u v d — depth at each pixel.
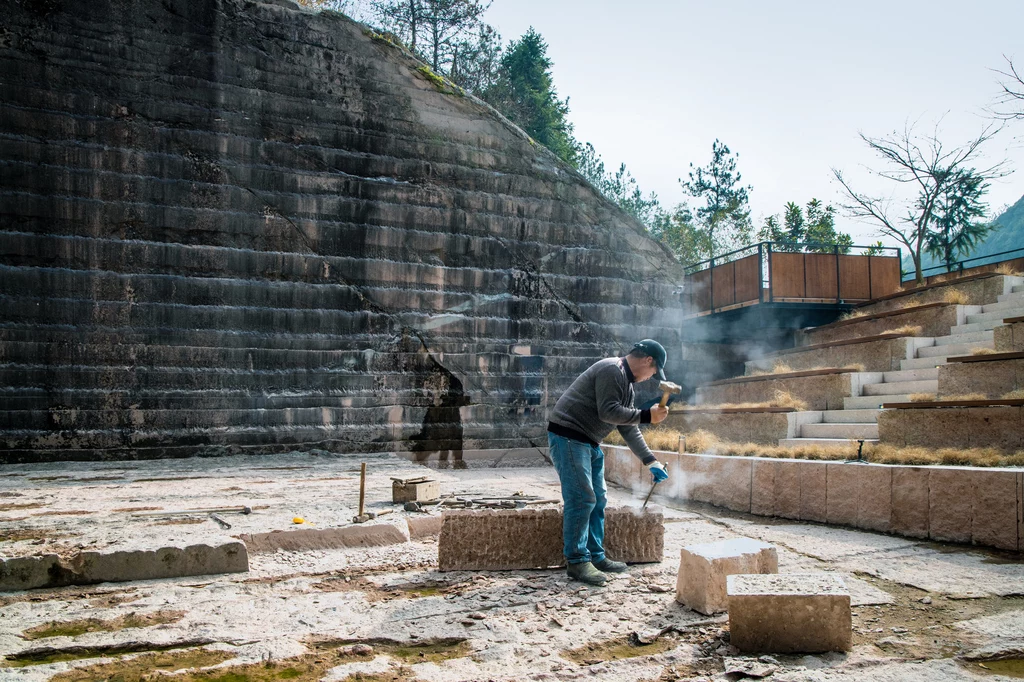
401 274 13.05
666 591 4.70
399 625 4.08
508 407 13.35
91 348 11.45
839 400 11.35
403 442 12.80
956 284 13.52
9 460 10.95
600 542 5.17
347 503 7.27
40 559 4.76
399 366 12.91
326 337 12.59
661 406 4.77
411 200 13.21
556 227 13.93
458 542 5.20
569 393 5.03
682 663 3.56
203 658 3.63
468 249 13.44
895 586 4.78
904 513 6.34
